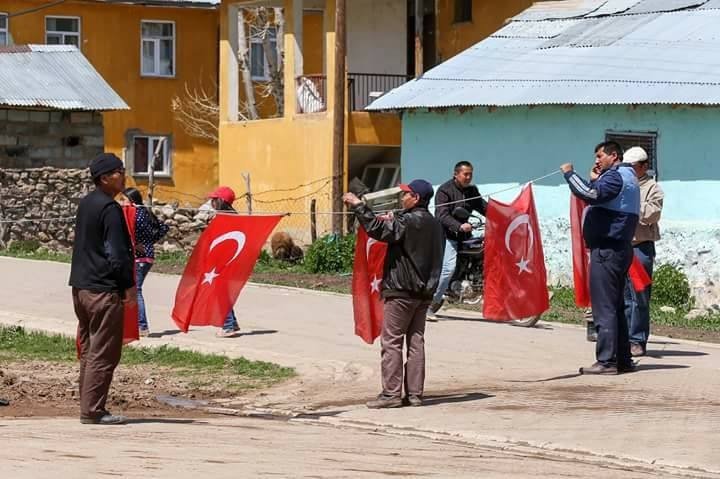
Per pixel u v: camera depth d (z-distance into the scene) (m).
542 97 40.22
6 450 14.71
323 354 24.25
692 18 43.59
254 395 20.70
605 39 43.72
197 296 22.53
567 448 15.69
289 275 39.84
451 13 56.19
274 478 12.87
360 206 18.28
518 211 23.73
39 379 22.31
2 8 64.44
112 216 17.22
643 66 40.31
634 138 38.75
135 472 13.16
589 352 24.58
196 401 20.17
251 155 55.91
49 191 49.53
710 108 37.16
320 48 62.88
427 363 23.22
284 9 53.97
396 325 18.88
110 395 20.33
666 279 35.50
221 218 22.52
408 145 44.50
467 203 28.59
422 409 18.66
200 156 69.12
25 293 33.16
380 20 57.00
